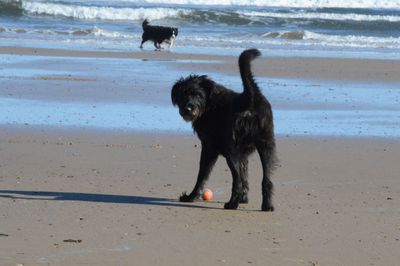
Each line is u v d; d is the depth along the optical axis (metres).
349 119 17.62
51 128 15.73
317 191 11.33
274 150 10.37
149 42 36.28
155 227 9.30
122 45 34.50
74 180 11.66
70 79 22.75
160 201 10.62
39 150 13.69
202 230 9.23
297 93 21.42
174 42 35.84
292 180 11.98
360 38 40.47
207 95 10.45
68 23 43.00
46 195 10.72
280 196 11.01
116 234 8.95
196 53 31.30
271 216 9.97
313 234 9.14
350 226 9.52
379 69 27.28
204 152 10.66
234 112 10.19
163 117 17.30
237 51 32.56
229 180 11.91
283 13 50.19
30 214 9.72
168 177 12.02
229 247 8.56
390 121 17.45
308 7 56.00
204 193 10.74
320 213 10.12
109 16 45.84
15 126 15.80
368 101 20.38
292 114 18.12
